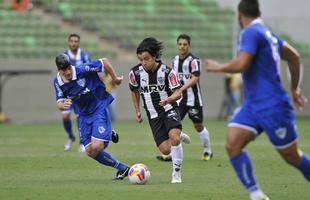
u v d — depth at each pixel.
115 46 86.69
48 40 84.12
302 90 87.12
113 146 49.16
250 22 21.95
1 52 81.56
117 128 68.12
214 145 50.03
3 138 56.44
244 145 21.69
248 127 21.52
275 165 37.25
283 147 21.81
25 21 85.75
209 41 90.12
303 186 29.31
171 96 29.97
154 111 31.31
